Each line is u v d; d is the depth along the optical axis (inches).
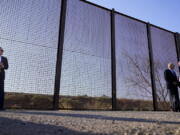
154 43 205.8
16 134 32.1
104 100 148.2
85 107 138.3
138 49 186.9
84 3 164.9
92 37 158.1
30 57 125.0
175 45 229.1
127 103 160.6
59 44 138.6
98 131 37.5
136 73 174.7
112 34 171.0
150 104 175.3
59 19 146.6
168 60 211.2
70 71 137.9
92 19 164.6
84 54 148.6
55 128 39.8
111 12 179.6
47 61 131.0
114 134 34.7
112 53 164.4
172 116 85.7
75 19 153.7
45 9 141.8
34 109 120.0
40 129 37.8
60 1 152.2
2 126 39.5
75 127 42.1
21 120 51.4
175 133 37.5
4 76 105.0
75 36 148.8
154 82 184.1
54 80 130.7
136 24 197.6
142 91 173.3
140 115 91.5
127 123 52.7
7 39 120.1
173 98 148.9
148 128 43.0
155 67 194.2
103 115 84.4
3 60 105.1
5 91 112.8
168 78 151.5
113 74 157.9
